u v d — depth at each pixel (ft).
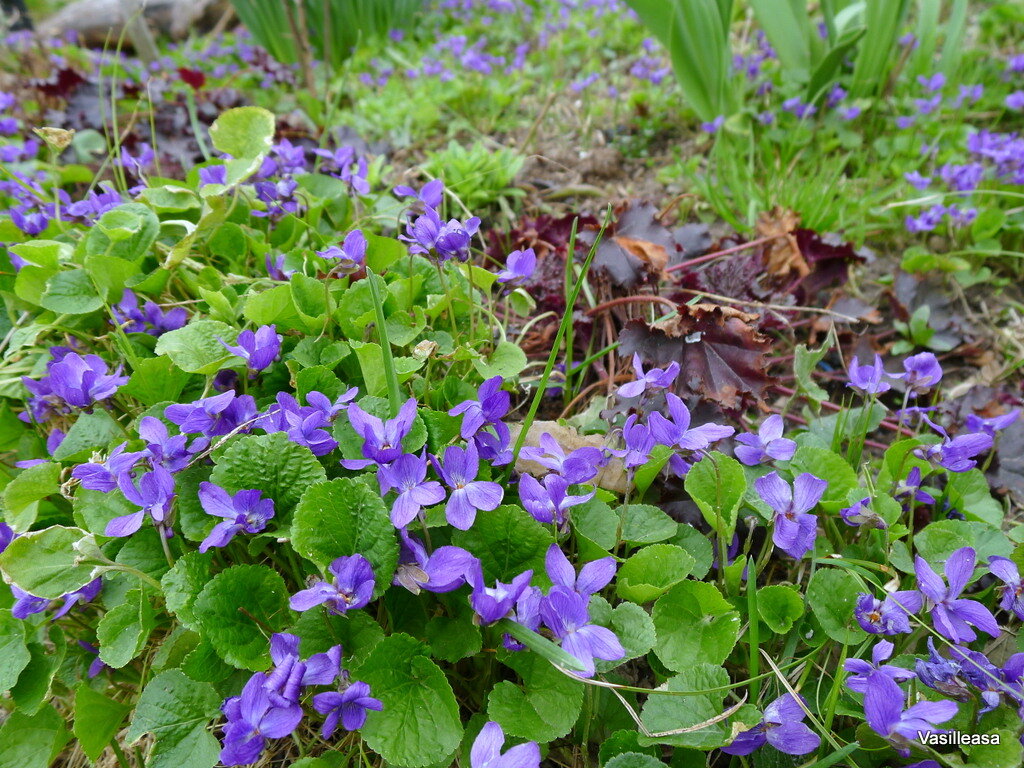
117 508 0.85
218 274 1.14
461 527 0.73
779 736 0.69
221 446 0.82
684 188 1.80
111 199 1.21
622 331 1.13
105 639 0.79
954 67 2.07
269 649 0.76
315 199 1.32
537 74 2.39
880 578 0.89
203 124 1.97
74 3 3.43
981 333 1.46
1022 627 0.84
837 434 1.03
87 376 0.87
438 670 0.72
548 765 0.80
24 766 0.82
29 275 1.08
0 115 2.04
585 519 0.86
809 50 1.99
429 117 2.03
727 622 0.79
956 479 0.98
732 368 1.09
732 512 0.84
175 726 0.75
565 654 0.64
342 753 0.78
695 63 1.80
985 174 1.69
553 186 1.81
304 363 0.97
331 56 2.57
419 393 1.00
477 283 1.09
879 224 1.66
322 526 0.75
